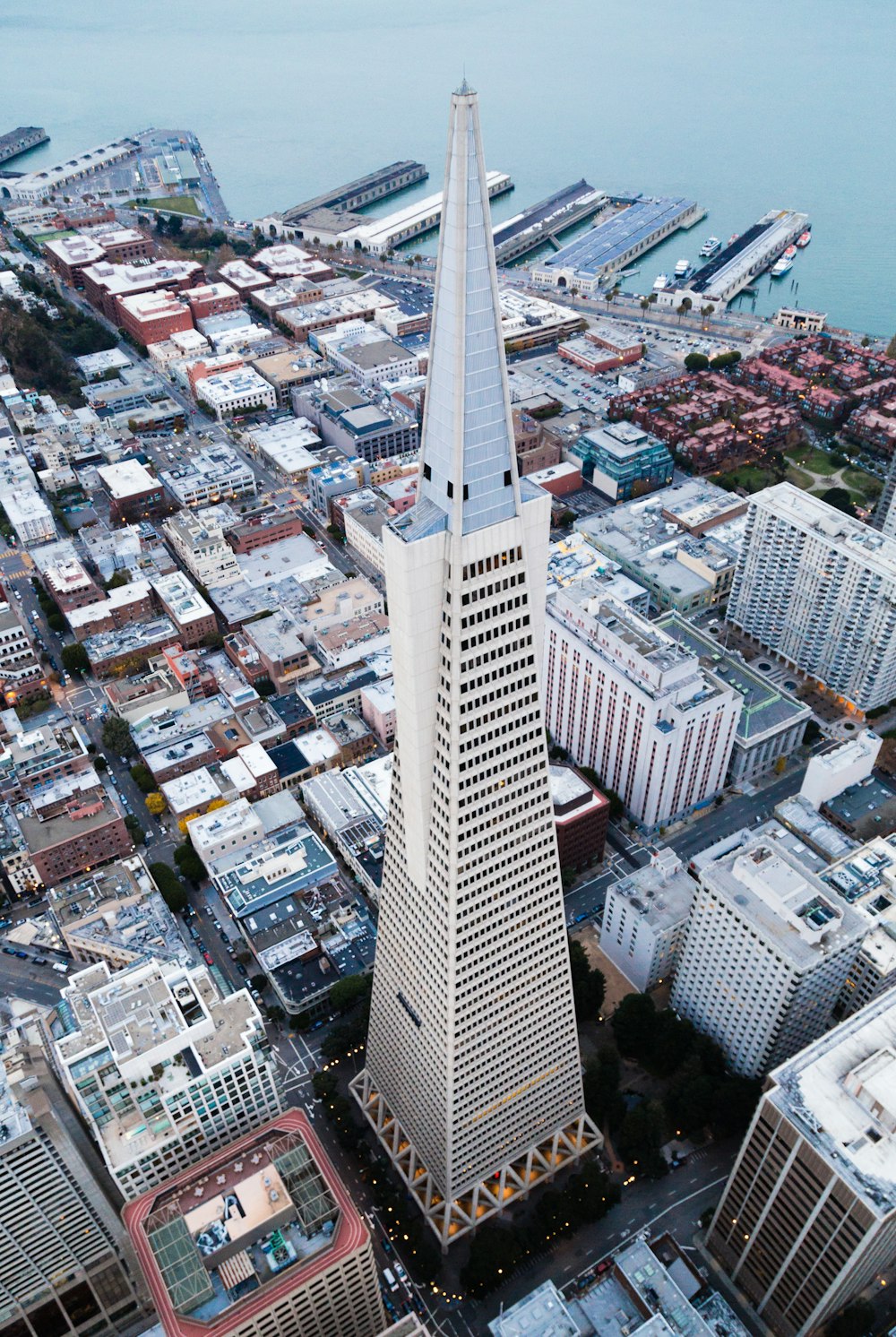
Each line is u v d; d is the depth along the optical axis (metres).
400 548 147.62
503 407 145.00
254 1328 177.62
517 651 165.25
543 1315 197.12
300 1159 192.38
